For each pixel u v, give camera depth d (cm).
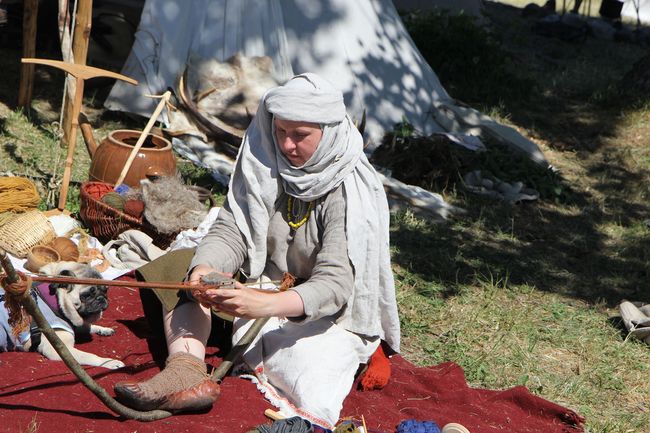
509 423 365
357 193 338
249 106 736
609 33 1677
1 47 909
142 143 539
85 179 615
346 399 353
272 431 297
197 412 312
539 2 2039
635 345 505
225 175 681
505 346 479
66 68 509
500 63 1122
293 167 329
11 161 620
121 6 833
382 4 884
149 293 353
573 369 466
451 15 1312
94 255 470
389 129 810
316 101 318
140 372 343
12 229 461
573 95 1131
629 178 865
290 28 804
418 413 351
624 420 416
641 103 1065
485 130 847
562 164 880
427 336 478
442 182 747
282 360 333
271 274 354
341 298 327
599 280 615
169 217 482
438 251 615
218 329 374
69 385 317
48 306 345
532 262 629
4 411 290
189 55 742
